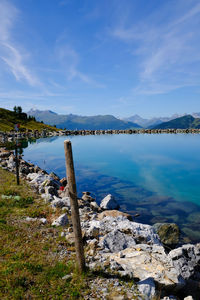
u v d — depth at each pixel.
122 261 8.94
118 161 57.81
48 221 13.70
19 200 17.14
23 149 78.94
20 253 9.17
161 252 9.94
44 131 160.38
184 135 148.88
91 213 17.53
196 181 38.62
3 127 143.62
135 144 97.56
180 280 7.80
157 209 23.95
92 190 31.53
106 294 6.80
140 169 48.38
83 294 6.81
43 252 9.56
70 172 7.20
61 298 6.59
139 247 10.37
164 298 7.06
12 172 29.41
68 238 11.15
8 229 11.65
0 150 51.22
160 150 77.62
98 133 186.12
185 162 56.44
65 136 154.00
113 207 23.30
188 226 18.94
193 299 7.39
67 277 7.54
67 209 15.88
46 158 59.97
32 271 7.84
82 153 72.00
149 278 7.54
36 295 6.68
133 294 6.81
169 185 35.56
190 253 10.48
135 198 28.08
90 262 8.85
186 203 26.47
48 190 20.47
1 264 8.21
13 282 7.09
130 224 13.79
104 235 12.33
